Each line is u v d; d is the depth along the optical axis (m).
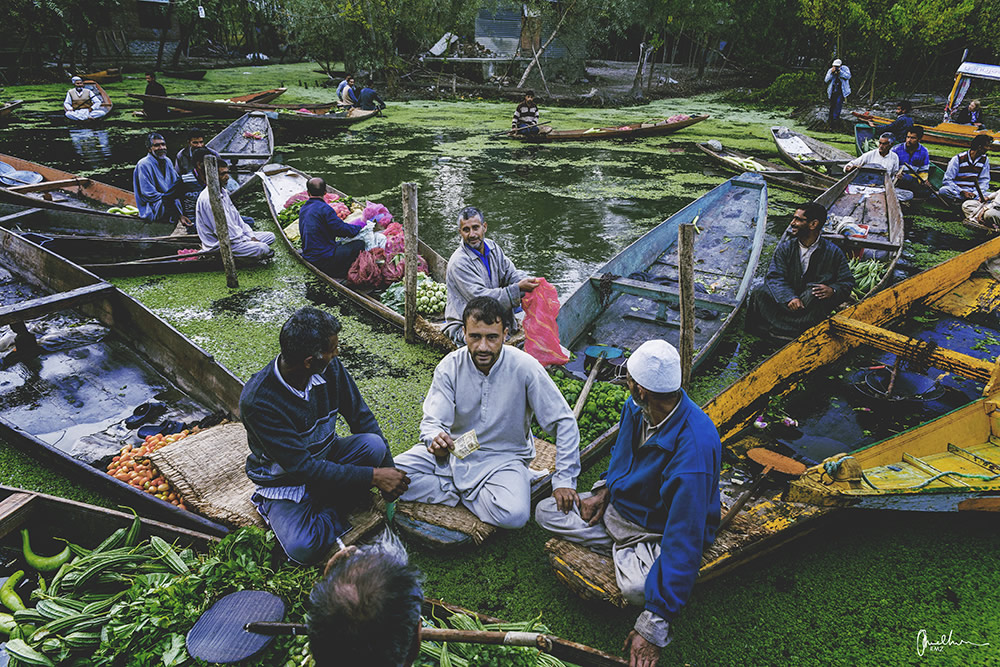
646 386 2.72
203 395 4.79
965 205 9.80
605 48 35.81
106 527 3.21
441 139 15.77
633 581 2.82
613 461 3.16
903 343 4.81
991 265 7.55
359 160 13.38
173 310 6.39
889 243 7.54
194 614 2.67
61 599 2.80
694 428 2.72
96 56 26.41
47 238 6.96
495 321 3.29
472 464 3.57
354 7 21.42
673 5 23.09
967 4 19.77
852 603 3.24
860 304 5.68
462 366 3.50
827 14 21.31
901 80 25.19
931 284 6.69
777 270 6.02
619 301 6.60
